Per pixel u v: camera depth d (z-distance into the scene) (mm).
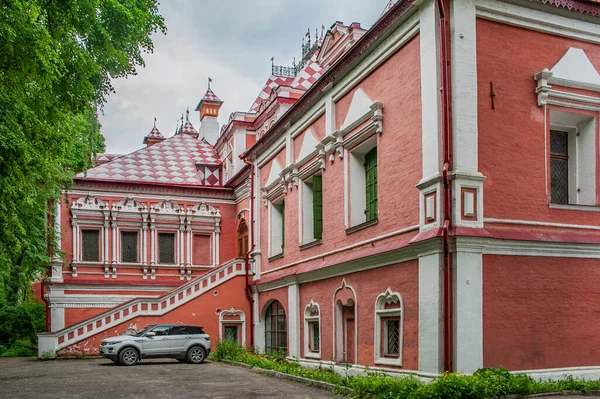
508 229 13039
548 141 13812
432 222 12898
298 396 12805
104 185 31094
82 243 30531
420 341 13000
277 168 23734
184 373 17734
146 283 30469
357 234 16703
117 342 20656
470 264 12398
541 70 13875
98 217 30734
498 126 13289
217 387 14406
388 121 15320
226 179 34062
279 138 23453
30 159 12141
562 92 13945
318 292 19203
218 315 25547
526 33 13875
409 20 14359
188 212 32125
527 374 12531
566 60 14156
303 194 21109
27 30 10672
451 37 13133
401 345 13992
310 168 20172
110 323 24531
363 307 16047
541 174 13625
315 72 29594
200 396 12906
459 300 12203
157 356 21016
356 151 17312
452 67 13008
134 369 19000
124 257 31156
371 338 15516
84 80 13570
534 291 12992
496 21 13562
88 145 20391
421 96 13711
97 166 32156
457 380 10844
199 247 32500
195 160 35062
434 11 13312
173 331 21531
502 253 12812
